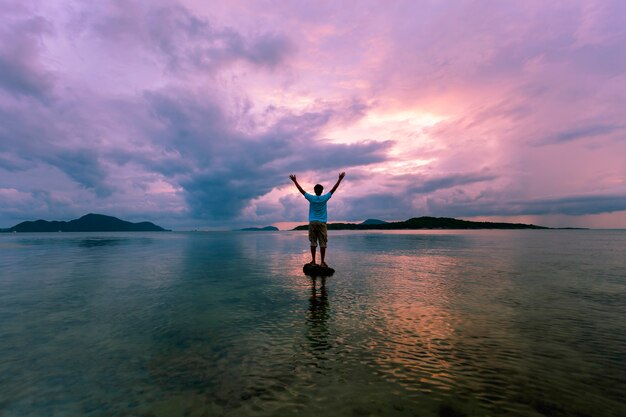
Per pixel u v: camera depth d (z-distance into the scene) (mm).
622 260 14469
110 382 3135
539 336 4398
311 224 10711
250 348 4000
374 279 9180
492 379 3180
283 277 9609
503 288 7801
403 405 2727
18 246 27500
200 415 2592
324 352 3861
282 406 2719
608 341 4207
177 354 3814
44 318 5309
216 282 8742
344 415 2586
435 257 16000
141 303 6352
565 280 8938
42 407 2699
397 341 4227
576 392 2922
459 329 4703
